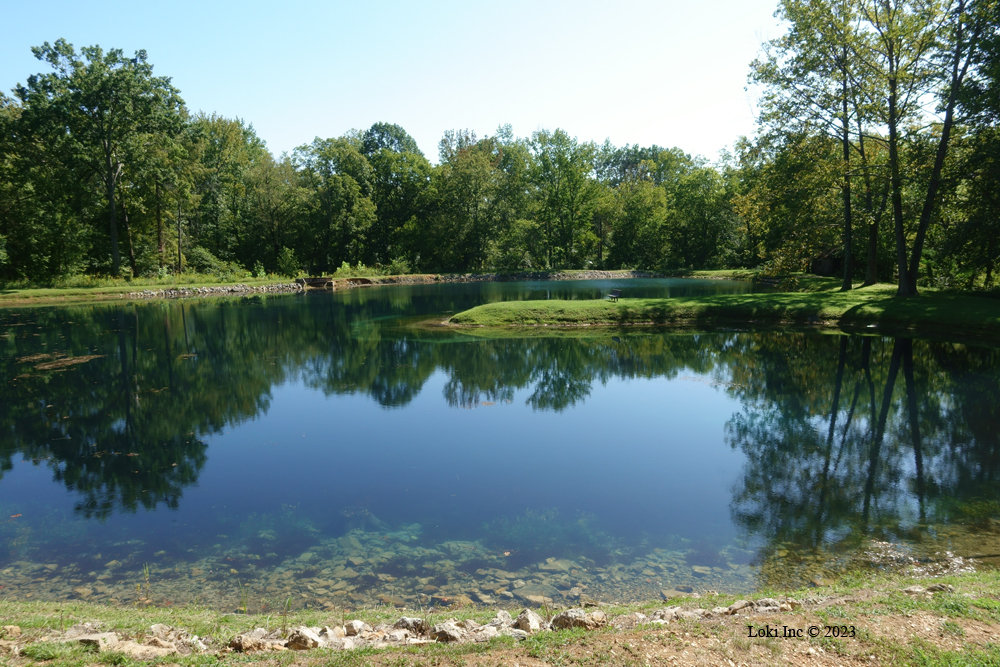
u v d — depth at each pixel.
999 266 28.12
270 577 6.04
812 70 26.42
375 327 26.86
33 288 42.62
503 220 67.50
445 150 69.81
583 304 28.12
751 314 26.36
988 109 21.73
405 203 70.12
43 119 40.66
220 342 22.95
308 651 3.89
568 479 8.90
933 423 11.36
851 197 31.67
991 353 17.88
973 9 22.36
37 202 43.44
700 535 6.92
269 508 7.90
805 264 30.78
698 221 68.81
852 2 25.12
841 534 6.85
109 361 19.12
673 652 3.68
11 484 8.88
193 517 7.62
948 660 3.52
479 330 25.48
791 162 28.17
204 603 5.50
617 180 109.75
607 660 3.58
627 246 73.94
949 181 24.25
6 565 6.34
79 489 8.65
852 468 9.12
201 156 53.75
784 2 26.50
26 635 4.12
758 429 11.36
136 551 6.68
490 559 6.40
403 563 6.33
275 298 44.22
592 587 5.75
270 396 14.60
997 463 9.16
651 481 8.77
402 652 3.80
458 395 14.66
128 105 43.12
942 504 7.64
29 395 14.65
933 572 5.82
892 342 20.39
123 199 48.47
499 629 4.39
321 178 64.19
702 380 15.93
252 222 61.75
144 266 50.22
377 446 10.65
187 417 12.69
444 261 69.31
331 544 6.81
